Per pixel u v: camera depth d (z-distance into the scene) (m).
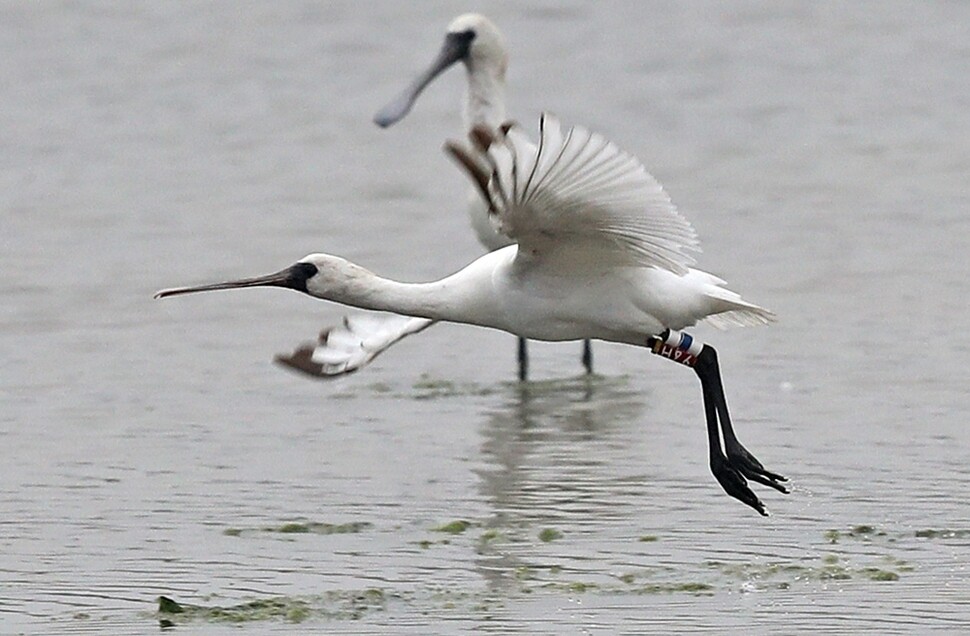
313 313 20.45
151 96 31.69
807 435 15.66
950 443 15.29
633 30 35.12
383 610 11.94
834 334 18.75
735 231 23.00
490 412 16.97
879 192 24.72
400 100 20.58
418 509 14.15
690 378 18.00
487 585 12.41
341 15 36.28
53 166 27.73
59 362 18.64
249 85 32.34
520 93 31.56
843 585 12.19
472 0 37.41
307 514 14.09
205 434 16.30
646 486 14.54
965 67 32.16
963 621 11.48
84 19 36.06
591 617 11.71
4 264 22.39
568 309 12.37
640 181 11.23
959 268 21.00
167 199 25.55
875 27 34.91
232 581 12.65
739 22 35.50
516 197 11.39
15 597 12.40
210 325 20.00
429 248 22.61
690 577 12.45
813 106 30.17
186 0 37.31
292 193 25.70
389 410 17.08
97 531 13.76
